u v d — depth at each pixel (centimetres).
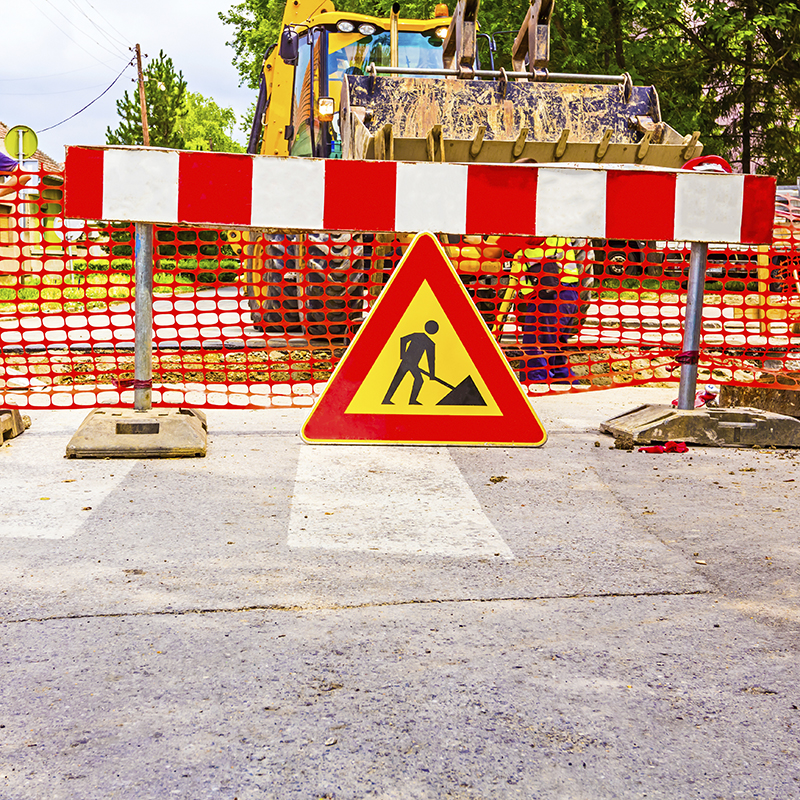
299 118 923
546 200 451
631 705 195
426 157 736
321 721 187
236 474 400
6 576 270
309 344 770
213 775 167
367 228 442
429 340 466
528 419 470
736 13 2166
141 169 424
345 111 788
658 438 475
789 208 938
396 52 870
